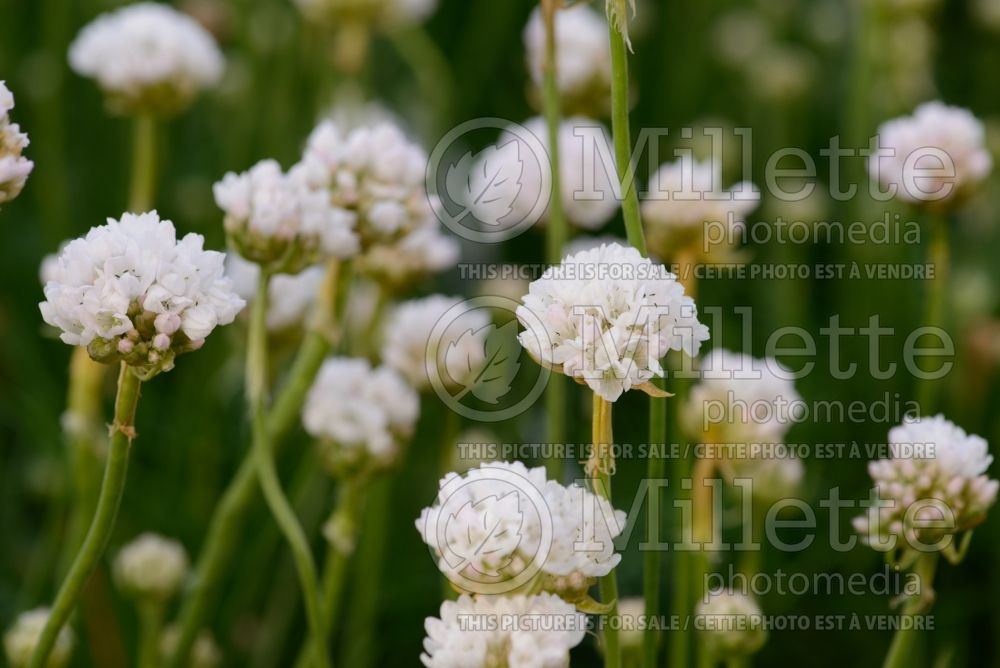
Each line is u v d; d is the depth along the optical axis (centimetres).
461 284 80
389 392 66
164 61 72
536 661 56
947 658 68
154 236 58
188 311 58
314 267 67
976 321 77
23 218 82
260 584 74
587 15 74
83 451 67
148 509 73
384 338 71
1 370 78
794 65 84
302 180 63
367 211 64
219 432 75
